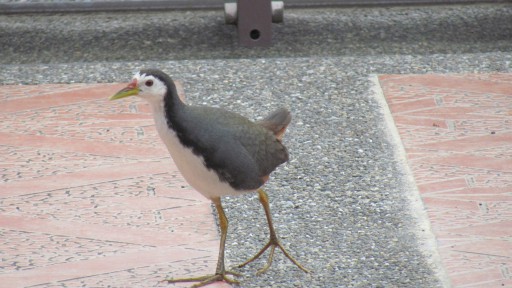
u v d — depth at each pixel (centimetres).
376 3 1591
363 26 1627
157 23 1644
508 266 889
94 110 1244
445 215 986
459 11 1698
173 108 809
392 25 1631
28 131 1185
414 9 1708
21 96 1284
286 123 920
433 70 1355
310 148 1135
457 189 1036
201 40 1566
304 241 950
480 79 1318
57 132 1183
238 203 1025
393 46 1538
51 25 1642
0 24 1644
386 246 937
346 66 1371
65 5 1577
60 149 1140
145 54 1512
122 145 1148
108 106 1255
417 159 1104
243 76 1339
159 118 815
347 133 1170
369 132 1173
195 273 890
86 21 1662
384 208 1007
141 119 1219
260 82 1318
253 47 1531
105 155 1124
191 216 995
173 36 1586
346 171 1084
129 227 973
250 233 967
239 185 845
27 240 950
